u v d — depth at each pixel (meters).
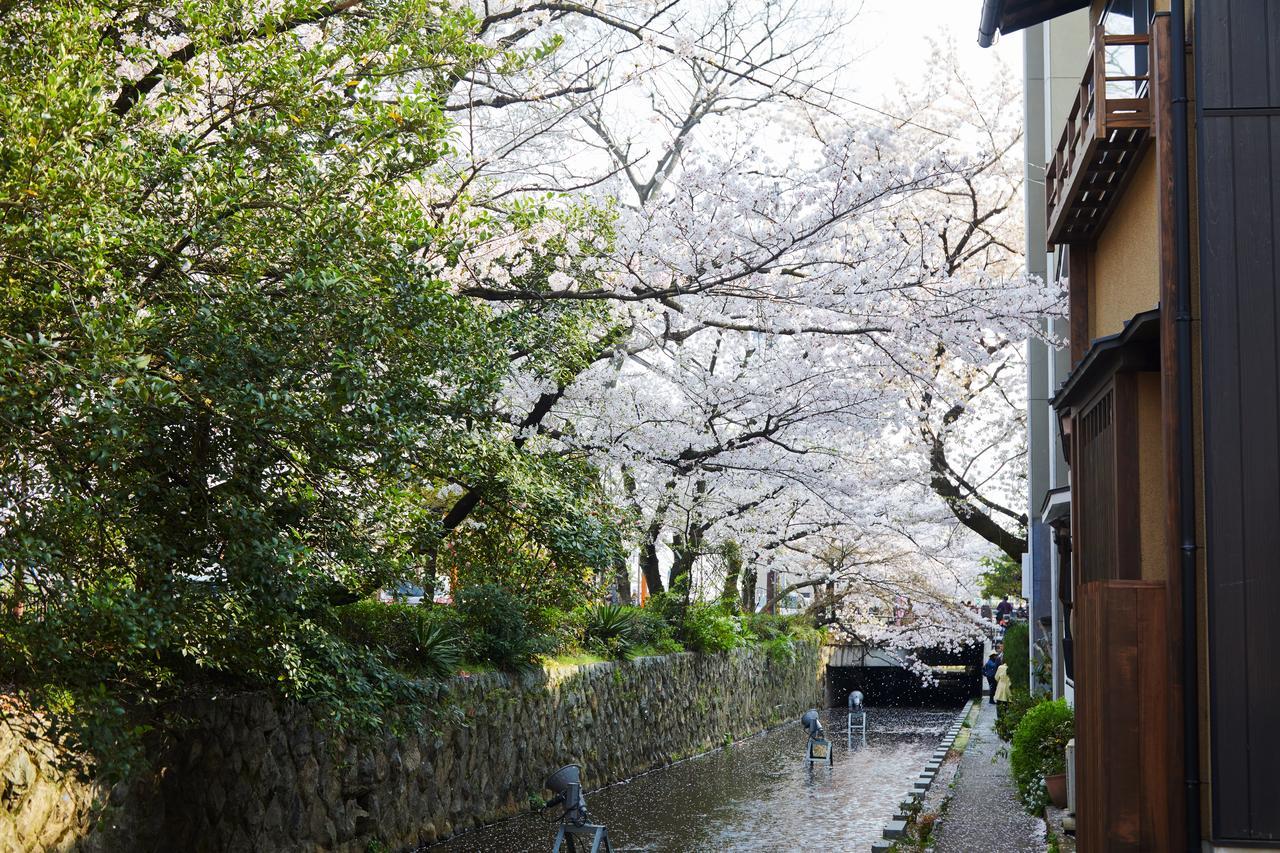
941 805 12.23
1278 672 5.72
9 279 4.69
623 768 16.67
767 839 11.94
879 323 10.41
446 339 6.09
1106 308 9.13
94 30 5.60
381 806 10.38
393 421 5.79
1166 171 6.22
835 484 15.18
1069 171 8.62
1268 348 5.91
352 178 5.91
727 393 12.88
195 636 6.34
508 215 8.33
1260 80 6.08
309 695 7.48
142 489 5.44
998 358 17.03
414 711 8.88
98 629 5.26
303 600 6.73
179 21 6.70
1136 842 5.89
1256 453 5.85
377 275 5.67
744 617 25.31
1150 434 6.86
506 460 8.34
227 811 8.31
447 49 6.71
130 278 5.32
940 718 30.44
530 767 13.62
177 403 5.01
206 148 5.74
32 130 4.41
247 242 5.51
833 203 9.34
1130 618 6.01
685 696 19.95
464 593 13.34
